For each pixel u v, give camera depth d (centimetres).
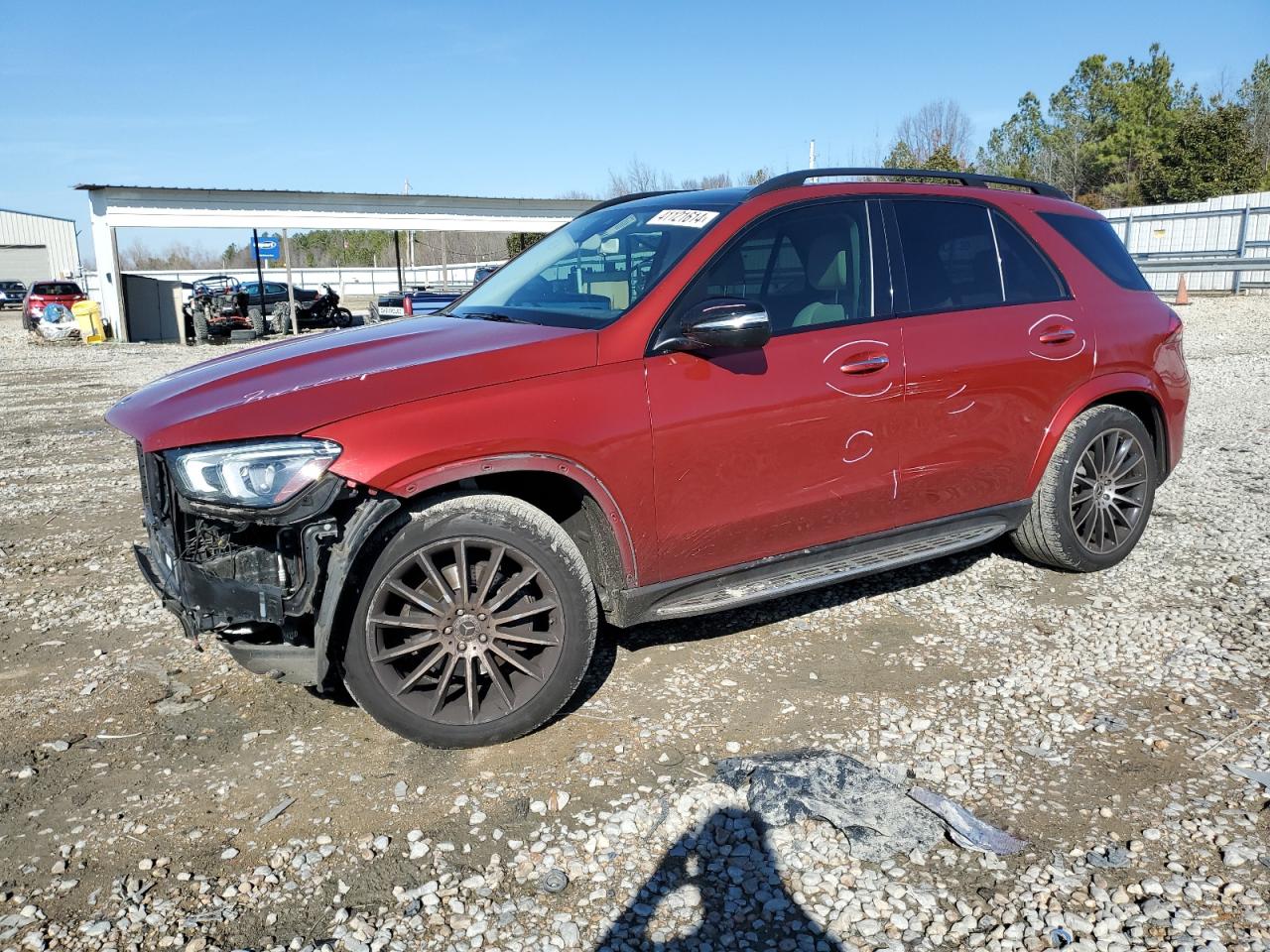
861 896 245
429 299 2572
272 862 262
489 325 364
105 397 1300
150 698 362
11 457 856
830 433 371
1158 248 2680
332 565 286
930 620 420
